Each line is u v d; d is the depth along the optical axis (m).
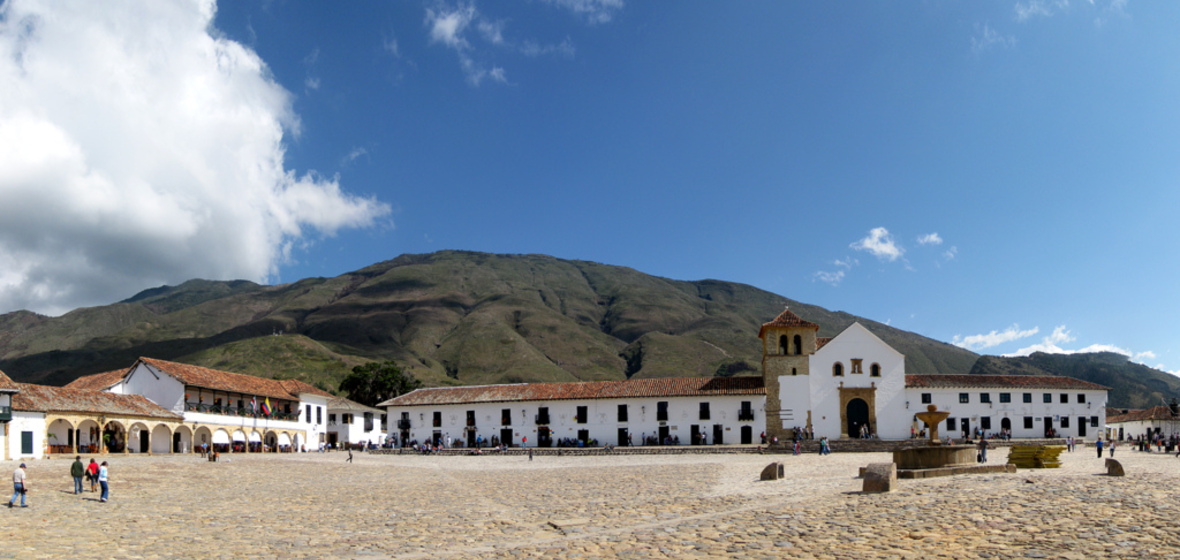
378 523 24.25
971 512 19.88
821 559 15.84
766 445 67.50
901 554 15.90
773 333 76.31
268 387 83.12
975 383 75.94
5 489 32.72
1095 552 14.93
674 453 63.91
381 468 53.22
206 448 71.44
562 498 30.72
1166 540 15.39
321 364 155.25
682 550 17.61
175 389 69.50
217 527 23.72
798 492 27.83
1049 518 18.41
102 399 61.75
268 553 19.06
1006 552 15.48
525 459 63.75
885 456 55.16
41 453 53.91
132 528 23.56
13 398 53.56
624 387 78.75
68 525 24.16
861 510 21.45
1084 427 76.12
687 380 79.31
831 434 74.31
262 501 31.39
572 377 186.38
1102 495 21.22
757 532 19.28
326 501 31.30
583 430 77.50
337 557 18.39
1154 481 24.64
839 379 75.31
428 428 82.19
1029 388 75.88
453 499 31.48
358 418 96.62
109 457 55.62
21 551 19.45
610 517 23.97
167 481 39.84
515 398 79.44
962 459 32.16
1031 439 70.06
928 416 35.47
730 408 75.00
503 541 20.16
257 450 78.25
